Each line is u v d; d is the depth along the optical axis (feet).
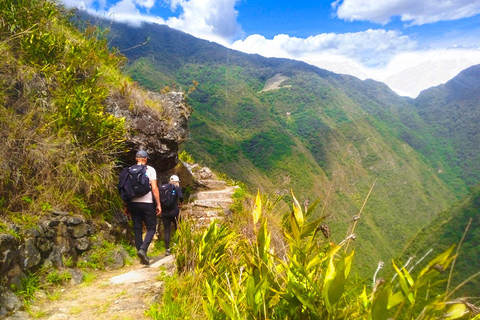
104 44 25.11
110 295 11.85
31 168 14.67
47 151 15.30
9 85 16.35
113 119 20.06
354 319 5.41
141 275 14.06
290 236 6.59
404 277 4.14
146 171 16.83
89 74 21.63
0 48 16.96
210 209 28.66
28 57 18.49
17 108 16.05
